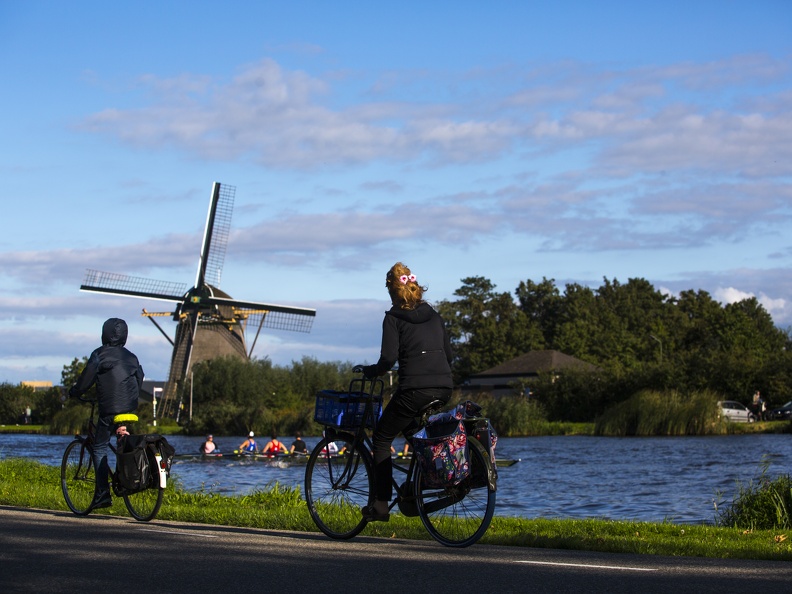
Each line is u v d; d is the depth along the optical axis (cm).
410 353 803
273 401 8456
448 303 13088
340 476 855
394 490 829
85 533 839
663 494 2195
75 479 1081
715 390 6575
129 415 1023
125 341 1084
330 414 853
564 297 14238
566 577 618
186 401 8181
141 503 1005
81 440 1080
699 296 15262
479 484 779
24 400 11081
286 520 949
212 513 1009
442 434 784
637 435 5481
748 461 3177
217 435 7250
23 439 6719
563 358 10488
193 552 721
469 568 654
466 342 12812
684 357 7231
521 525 1061
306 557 700
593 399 7162
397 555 717
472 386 10844
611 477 2725
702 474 2728
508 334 12312
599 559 709
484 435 793
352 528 837
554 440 5156
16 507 1151
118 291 7750
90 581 600
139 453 991
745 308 14300
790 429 5316
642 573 635
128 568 647
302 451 3928
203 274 8000
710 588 576
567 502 2062
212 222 7981
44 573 627
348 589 576
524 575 625
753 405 6209
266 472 3219
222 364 8312
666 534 1009
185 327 8038
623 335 11775
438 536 796
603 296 15362
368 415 844
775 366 6594
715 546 808
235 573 629
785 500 1320
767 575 627
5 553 711
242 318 8181
